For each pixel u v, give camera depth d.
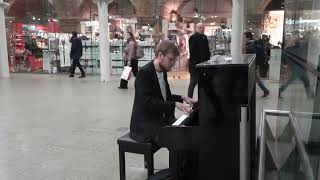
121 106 7.30
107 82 11.52
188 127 2.43
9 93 9.33
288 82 2.98
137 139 3.07
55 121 6.06
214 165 2.37
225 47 13.11
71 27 16.14
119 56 14.00
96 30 15.53
